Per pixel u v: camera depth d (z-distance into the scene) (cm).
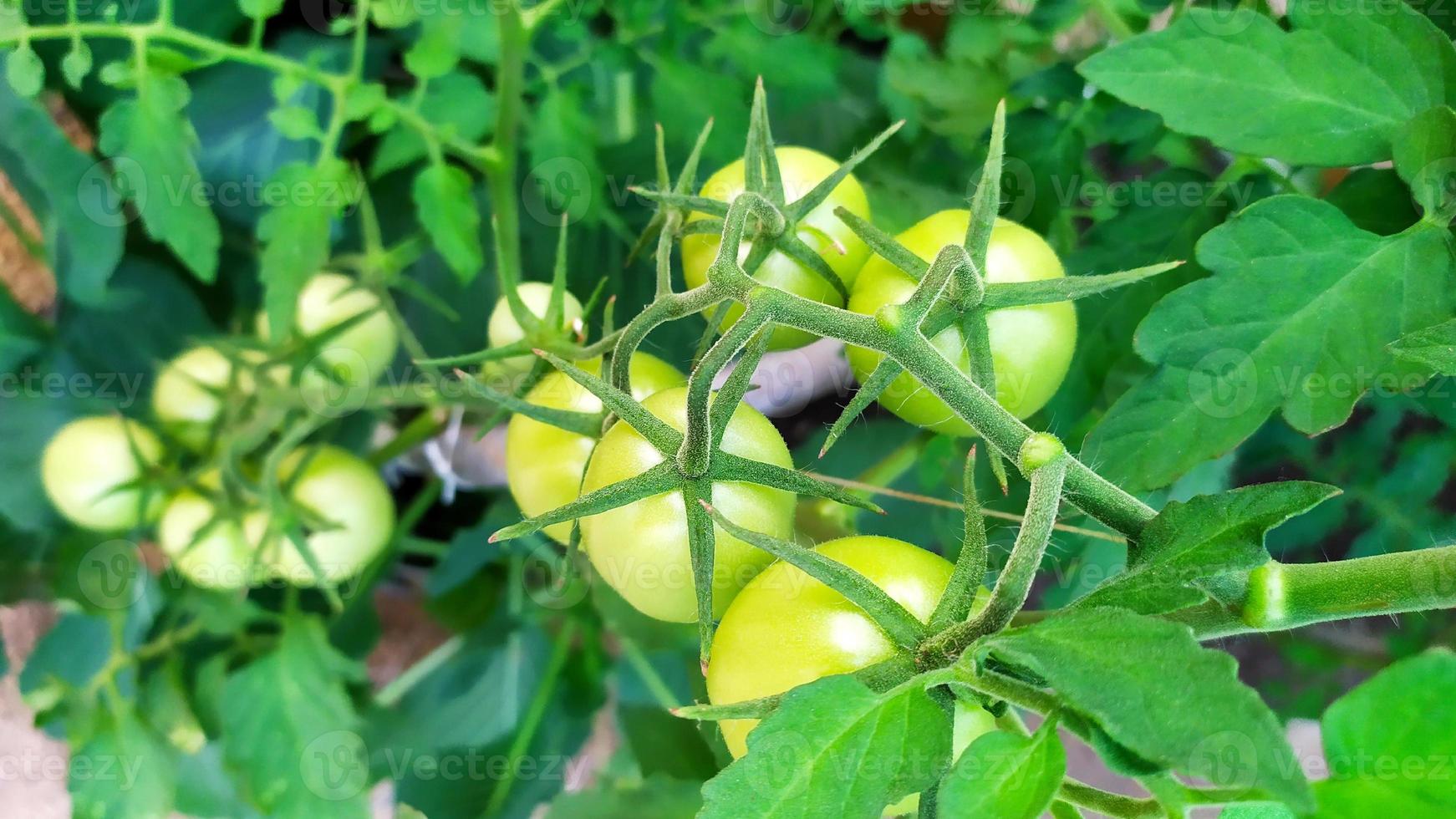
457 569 41
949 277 18
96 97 39
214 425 39
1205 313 24
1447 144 24
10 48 31
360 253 44
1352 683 37
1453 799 16
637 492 20
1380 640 38
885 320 18
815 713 17
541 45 41
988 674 17
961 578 19
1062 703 17
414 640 50
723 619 22
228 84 41
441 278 45
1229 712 15
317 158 42
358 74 34
